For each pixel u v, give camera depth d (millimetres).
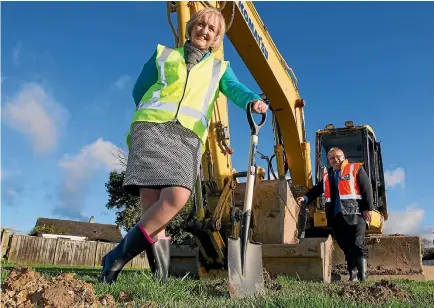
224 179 4941
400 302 2488
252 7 6742
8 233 20375
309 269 5246
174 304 2180
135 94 3070
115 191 26141
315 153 8594
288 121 8031
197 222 4516
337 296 2838
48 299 1932
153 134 2719
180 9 4805
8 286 2045
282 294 2664
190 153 2760
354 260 5645
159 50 3027
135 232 2705
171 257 5375
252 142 3125
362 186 5703
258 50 6809
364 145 8352
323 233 7965
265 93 7723
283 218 6082
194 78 2914
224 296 2760
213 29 3074
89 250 22812
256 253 3002
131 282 2771
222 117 5168
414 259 6629
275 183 6219
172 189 2643
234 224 4598
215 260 4738
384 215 8867
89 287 2127
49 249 21516
